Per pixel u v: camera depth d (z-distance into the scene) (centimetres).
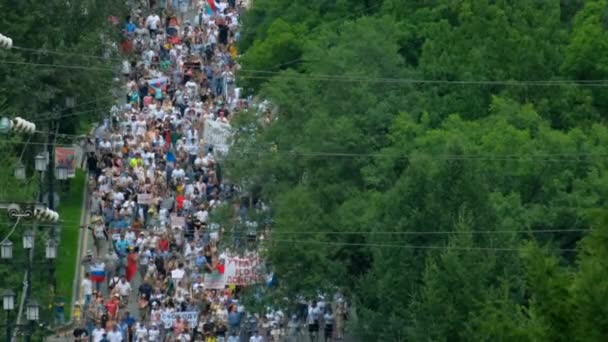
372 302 18512
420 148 19462
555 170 19375
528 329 12294
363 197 19738
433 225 18188
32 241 16975
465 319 17025
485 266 17188
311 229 19600
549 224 18938
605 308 11838
